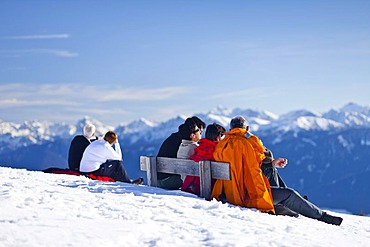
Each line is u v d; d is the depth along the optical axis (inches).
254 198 349.1
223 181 366.6
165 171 415.2
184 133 404.5
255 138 359.6
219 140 385.7
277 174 378.6
